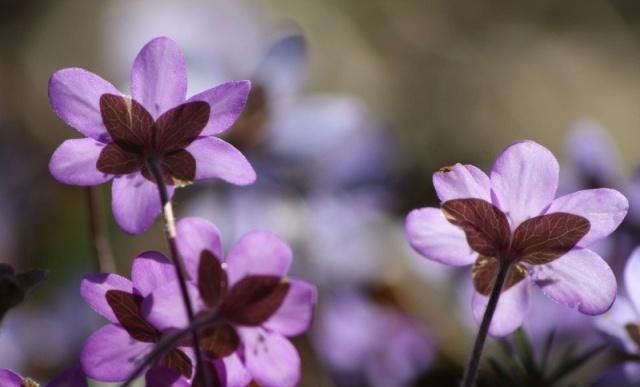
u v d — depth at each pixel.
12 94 1.00
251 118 0.44
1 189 0.59
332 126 0.46
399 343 0.43
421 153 0.96
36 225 0.58
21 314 0.46
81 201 0.58
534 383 0.34
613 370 0.33
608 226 0.30
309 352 0.43
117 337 0.30
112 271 0.37
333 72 1.03
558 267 0.30
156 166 0.31
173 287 0.29
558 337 0.39
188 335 0.30
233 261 0.30
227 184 0.46
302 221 0.47
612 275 0.30
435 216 0.31
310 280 0.46
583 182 0.41
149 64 0.31
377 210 0.49
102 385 0.35
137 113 0.31
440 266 0.46
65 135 0.89
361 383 0.42
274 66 0.45
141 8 0.52
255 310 0.30
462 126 1.00
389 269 0.46
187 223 0.30
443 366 0.43
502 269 0.30
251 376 0.30
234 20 0.49
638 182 0.40
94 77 0.30
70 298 0.46
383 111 1.00
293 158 0.46
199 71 0.47
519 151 0.30
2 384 0.30
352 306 0.44
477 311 0.31
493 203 0.30
